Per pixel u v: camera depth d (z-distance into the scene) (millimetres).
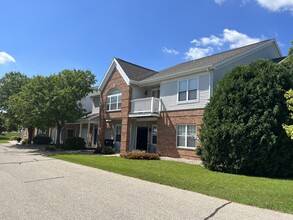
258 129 11984
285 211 6230
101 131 25125
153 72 26141
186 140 18328
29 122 24109
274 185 9336
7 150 24500
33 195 7270
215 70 17203
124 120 22453
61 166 13203
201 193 7949
